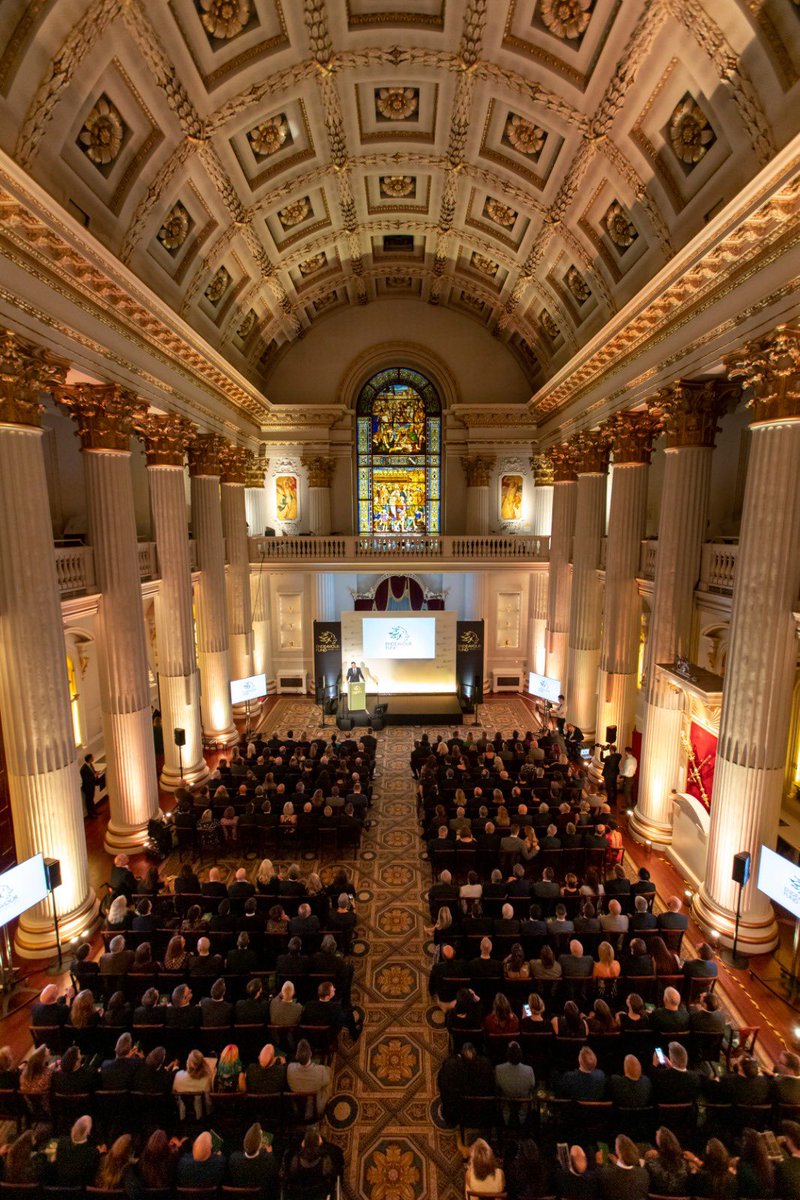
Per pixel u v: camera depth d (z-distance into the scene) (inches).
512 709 772.0
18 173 242.8
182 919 310.0
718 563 400.2
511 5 343.3
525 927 291.9
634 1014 233.3
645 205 389.7
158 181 378.9
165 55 324.5
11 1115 214.2
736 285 325.4
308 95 416.8
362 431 850.8
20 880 290.7
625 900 331.6
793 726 413.1
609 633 537.0
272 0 338.6
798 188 253.6
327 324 798.5
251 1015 236.8
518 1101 207.5
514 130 441.1
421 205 584.7
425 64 396.2
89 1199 173.6
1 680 312.8
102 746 592.7
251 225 507.8
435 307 796.0
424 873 402.6
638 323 421.1
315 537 770.2
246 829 412.5
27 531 306.2
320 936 293.3
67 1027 238.2
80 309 343.0
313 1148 175.9
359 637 770.8
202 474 603.2
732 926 327.9
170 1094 208.1
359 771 491.8
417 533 864.9
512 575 832.9
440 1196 207.5
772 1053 263.0
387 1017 283.7
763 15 257.8
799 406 295.4
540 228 518.3
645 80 331.9
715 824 341.7
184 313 487.2
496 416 802.8
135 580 421.1
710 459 409.7
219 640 630.5
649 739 439.8
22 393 298.5
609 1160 197.8
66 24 259.8
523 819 399.2
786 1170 171.2
